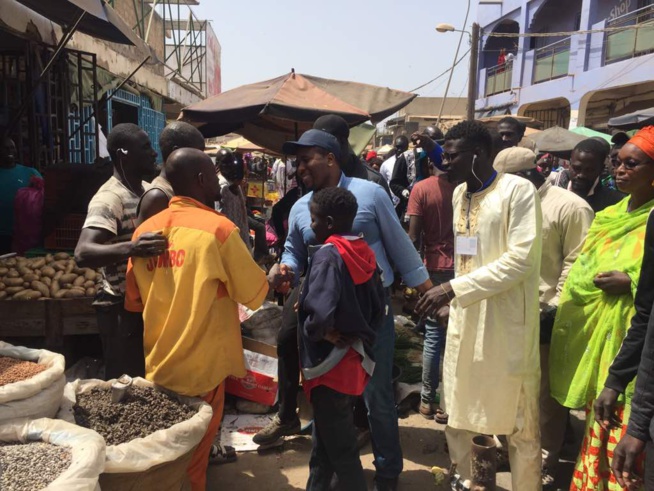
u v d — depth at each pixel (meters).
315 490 2.72
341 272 2.42
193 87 18.31
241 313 4.08
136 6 12.61
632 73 16.48
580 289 2.66
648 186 2.43
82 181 4.53
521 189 2.62
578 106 18.73
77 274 4.12
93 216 2.75
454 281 2.62
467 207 2.83
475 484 2.74
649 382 1.73
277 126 6.84
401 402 4.18
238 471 3.33
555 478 3.22
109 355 3.04
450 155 2.72
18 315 3.92
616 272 2.44
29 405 2.11
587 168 3.70
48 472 1.80
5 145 5.58
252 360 3.95
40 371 2.29
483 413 2.71
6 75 7.23
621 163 2.46
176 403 2.51
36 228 4.79
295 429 3.62
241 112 4.80
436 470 3.32
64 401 2.40
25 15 6.93
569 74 19.05
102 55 10.05
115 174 2.99
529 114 22.78
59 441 1.98
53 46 7.35
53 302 3.93
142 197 2.80
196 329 2.45
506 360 2.66
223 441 3.60
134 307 2.70
